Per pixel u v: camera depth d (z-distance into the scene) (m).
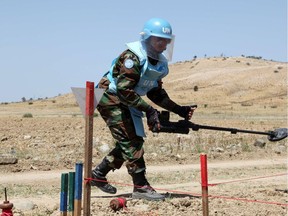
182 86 154.75
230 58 193.75
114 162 9.71
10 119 45.47
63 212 6.77
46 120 44.12
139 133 9.38
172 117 52.75
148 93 9.54
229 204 9.70
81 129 32.62
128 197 10.12
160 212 8.75
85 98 6.69
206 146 22.61
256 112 83.62
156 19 9.06
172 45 9.22
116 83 9.20
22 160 16.81
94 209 8.75
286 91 136.25
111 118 9.40
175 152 20.47
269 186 12.29
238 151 21.50
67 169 15.77
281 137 9.74
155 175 14.63
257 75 150.62
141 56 8.97
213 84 149.62
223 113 78.31
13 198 10.32
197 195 10.46
